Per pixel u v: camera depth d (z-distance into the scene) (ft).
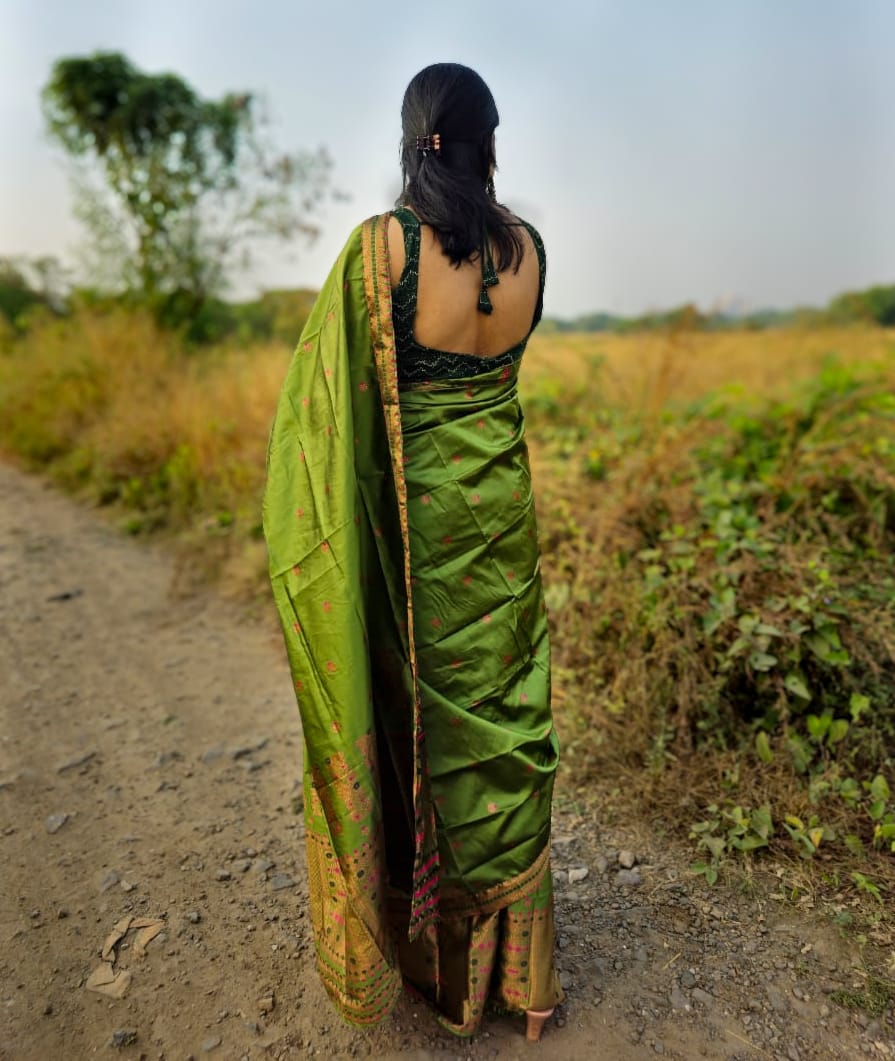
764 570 9.43
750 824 7.55
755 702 8.94
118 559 16.70
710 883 7.13
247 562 14.98
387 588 5.11
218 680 11.57
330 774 4.89
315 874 5.31
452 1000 5.61
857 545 10.71
